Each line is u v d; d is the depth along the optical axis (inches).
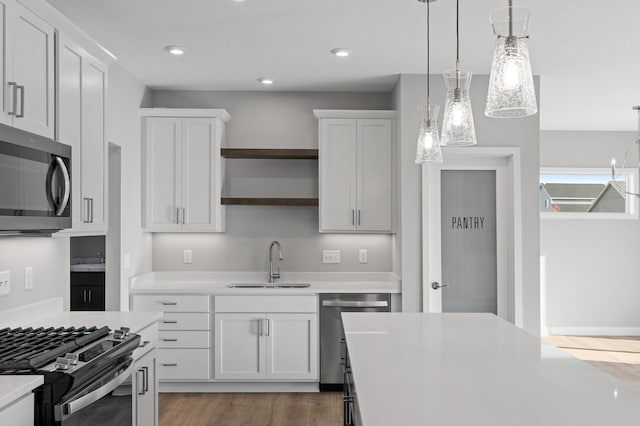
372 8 127.8
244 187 205.2
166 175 190.7
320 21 136.2
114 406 95.3
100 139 123.1
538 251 181.8
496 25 66.4
